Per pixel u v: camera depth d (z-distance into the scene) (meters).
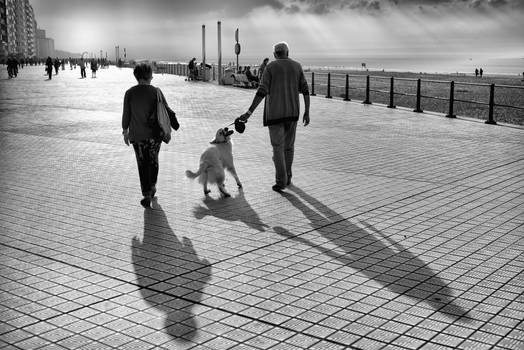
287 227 6.23
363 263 5.17
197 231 6.12
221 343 3.73
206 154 7.43
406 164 9.70
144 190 7.09
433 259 5.26
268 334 3.85
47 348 3.68
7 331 3.91
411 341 3.74
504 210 6.85
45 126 14.81
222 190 7.51
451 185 8.15
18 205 7.17
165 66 63.94
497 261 5.20
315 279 4.80
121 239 5.87
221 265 5.14
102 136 13.02
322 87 40.72
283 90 7.78
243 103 21.64
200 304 4.33
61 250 5.54
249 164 9.69
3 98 24.23
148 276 4.88
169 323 4.02
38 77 49.00
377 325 3.97
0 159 10.19
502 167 9.45
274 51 8.11
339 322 4.02
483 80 72.94
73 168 9.40
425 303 4.32
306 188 8.02
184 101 22.47
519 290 4.56
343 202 7.25
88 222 6.46
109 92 28.39
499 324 3.98
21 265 5.15
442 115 17.66
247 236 5.94
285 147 8.11
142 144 7.12
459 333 3.85
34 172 9.09
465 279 4.78
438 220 6.46
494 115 21.88
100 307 4.29
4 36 175.25
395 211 6.84
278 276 4.88
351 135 13.15
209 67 43.56
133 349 3.66
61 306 4.30
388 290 4.57
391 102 20.11
